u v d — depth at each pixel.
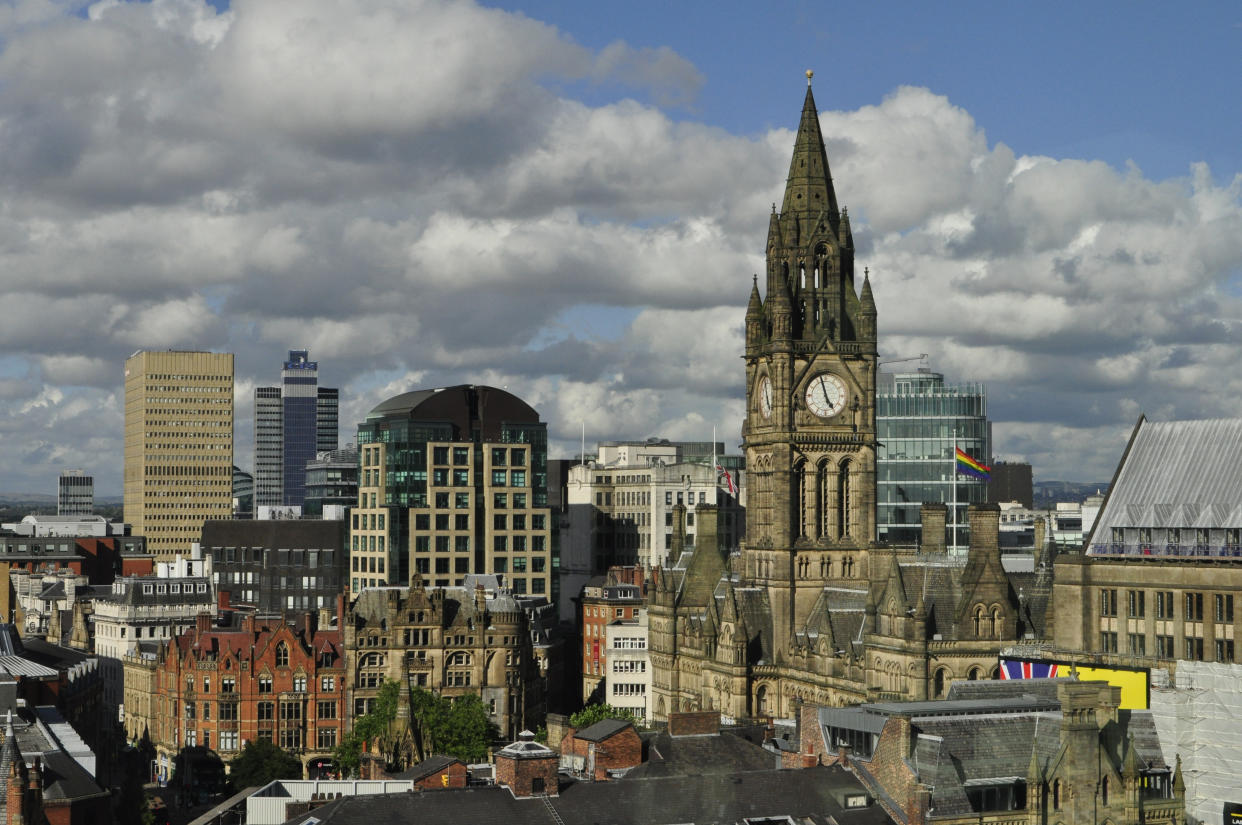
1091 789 145.25
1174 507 190.75
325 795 154.50
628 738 159.62
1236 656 179.62
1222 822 169.00
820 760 151.62
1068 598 197.75
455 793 134.62
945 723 146.38
